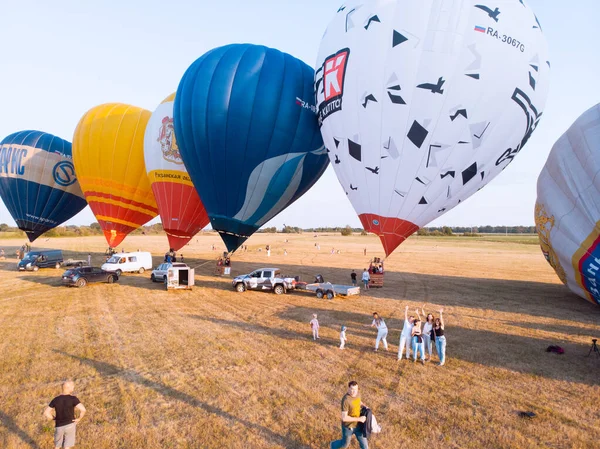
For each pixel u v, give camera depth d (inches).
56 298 687.7
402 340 402.0
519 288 890.1
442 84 500.1
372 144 537.3
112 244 1057.5
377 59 531.5
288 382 341.1
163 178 897.5
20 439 248.4
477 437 257.8
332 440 250.8
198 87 727.7
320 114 633.0
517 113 534.0
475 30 502.6
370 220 557.9
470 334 499.8
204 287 840.9
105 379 341.7
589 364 394.3
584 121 585.9
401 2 532.1
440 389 331.6
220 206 770.2
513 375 363.6
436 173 520.4
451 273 1175.6
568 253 612.7
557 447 247.9
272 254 1855.3
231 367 373.4
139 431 259.6
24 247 1462.8
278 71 738.8
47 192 1150.3
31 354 398.9
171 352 412.5
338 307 657.0
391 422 275.9
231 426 267.7
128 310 604.1
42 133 1168.2
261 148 720.3
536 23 562.6
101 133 983.6
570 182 604.1
